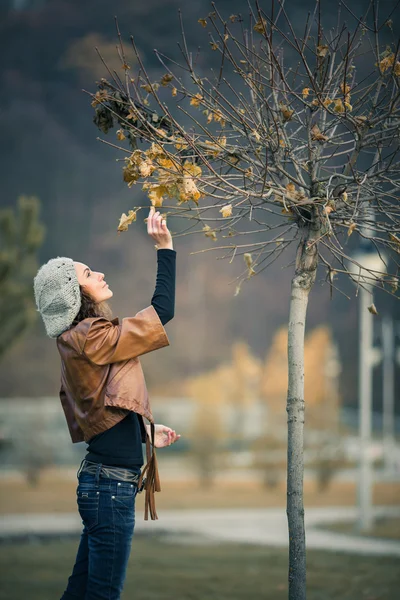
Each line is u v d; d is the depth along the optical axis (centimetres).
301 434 502
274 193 495
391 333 6125
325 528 2583
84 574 476
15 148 13850
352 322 12000
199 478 4897
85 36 15300
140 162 479
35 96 14850
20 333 1930
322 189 516
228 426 6638
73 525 2727
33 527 2644
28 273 1955
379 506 3534
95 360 443
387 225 521
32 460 4775
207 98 521
